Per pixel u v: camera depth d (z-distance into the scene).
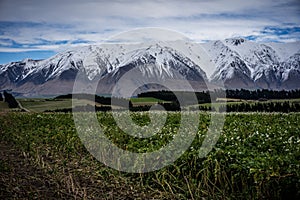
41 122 23.28
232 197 8.14
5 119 25.97
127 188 9.53
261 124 18.95
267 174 7.67
